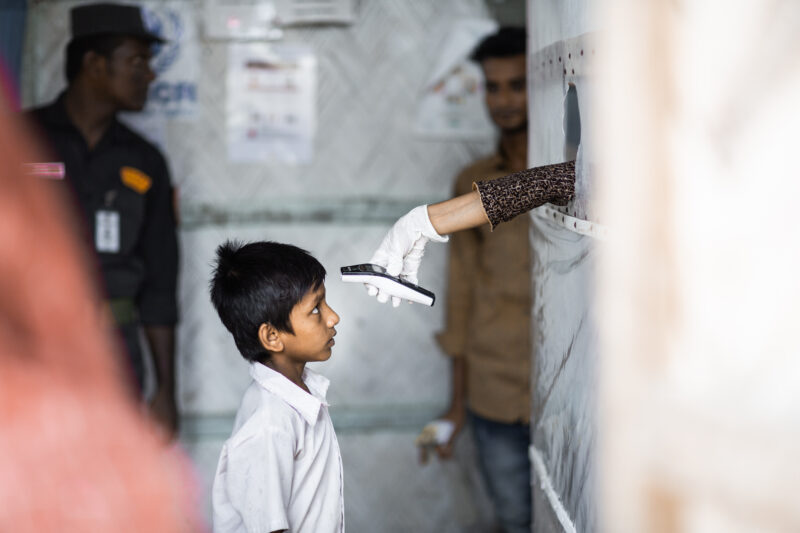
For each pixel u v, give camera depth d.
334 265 2.85
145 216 2.55
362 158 2.81
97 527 1.23
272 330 1.39
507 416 2.56
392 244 1.32
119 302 2.46
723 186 0.54
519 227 2.53
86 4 2.61
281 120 2.77
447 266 2.87
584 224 1.04
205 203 2.78
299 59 2.76
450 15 2.77
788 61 0.50
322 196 2.81
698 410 0.56
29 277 1.29
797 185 0.49
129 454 1.95
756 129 0.52
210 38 2.71
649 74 0.57
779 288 0.51
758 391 0.52
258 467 1.34
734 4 0.53
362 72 2.78
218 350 2.83
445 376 2.91
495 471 2.62
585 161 1.03
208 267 2.80
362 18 2.75
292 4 2.72
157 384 2.61
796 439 0.50
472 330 2.65
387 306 2.88
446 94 2.80
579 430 1.11
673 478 0.59
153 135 2.73
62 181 2.33
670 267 0.58
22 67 2.50
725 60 0.54
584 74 1.02
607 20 0.61
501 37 2.47
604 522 0.68
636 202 0.59
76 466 1.20
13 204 1.30
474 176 2.64
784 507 0.51
